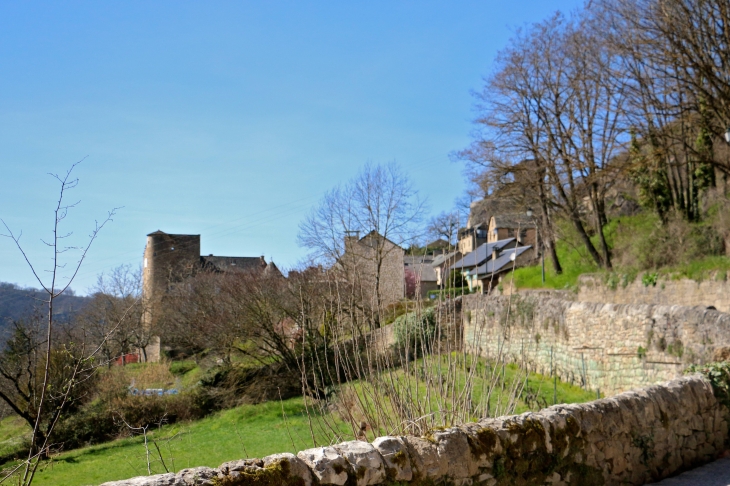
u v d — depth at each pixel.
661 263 25.59
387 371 7.04
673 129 28.91
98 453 18.19
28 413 16.16
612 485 6.03
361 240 33.38
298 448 14.94
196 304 28.12
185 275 59.59
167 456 16.05
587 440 5.83
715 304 21.19
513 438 5.18
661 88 26.81
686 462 7.10
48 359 6.08
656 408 6.88
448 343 6.48
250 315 23.77
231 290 24.84
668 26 23.52
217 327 24.66
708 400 7.69
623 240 32.62
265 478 3.73
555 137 32.28
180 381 28.92
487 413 6.25
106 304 39.19
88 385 20.42
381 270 31.88
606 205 39.31
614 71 27.45
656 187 30.81
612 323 16.25
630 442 6.39
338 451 4.21
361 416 6.29
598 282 28.23
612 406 6.34
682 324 13.84
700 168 29.00
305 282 16.86
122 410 20.62
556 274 35.53
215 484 3.55
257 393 22.88
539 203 34.94
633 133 27.66
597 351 16.84
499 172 33.44
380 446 4.40
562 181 32.47
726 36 23.30
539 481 5.28
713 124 25.91
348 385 6.55
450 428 4.93
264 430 18.30
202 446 17.06
